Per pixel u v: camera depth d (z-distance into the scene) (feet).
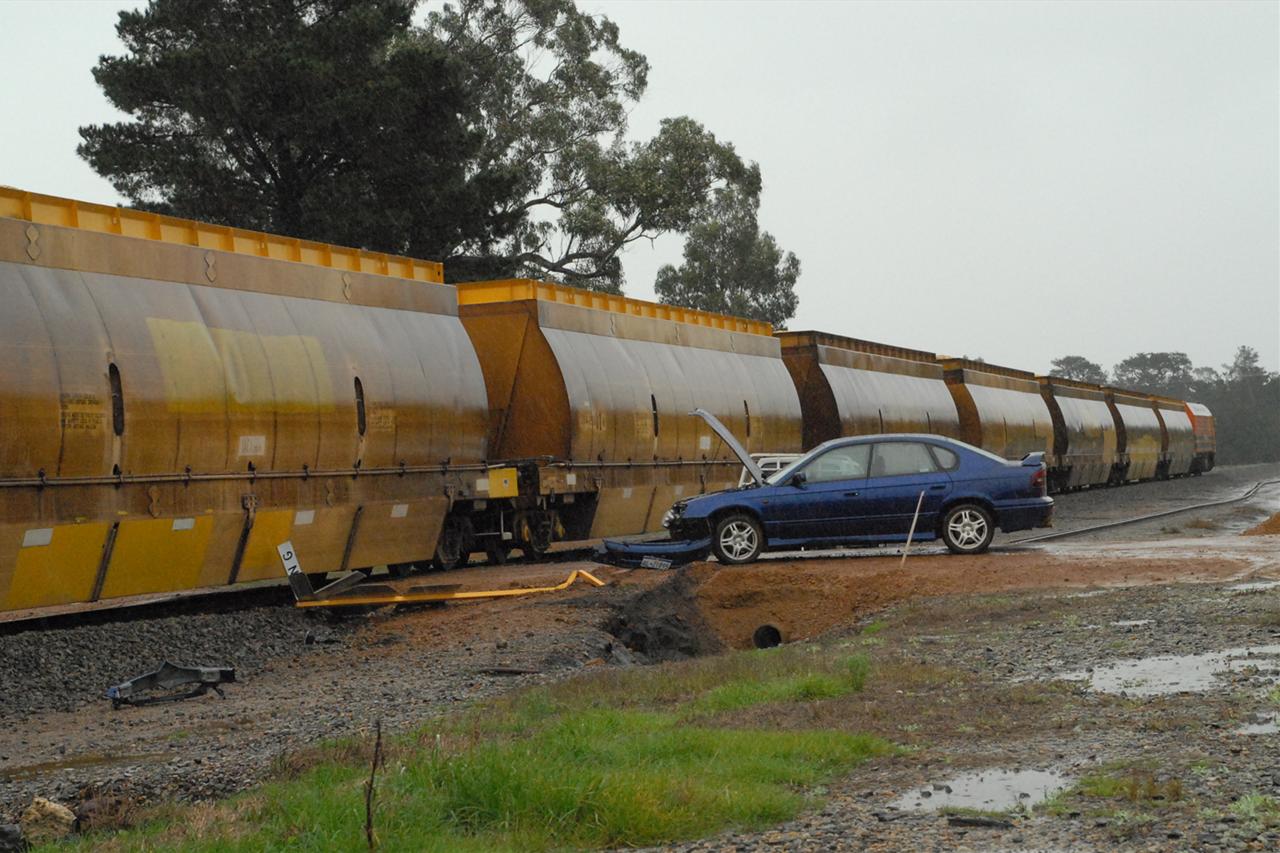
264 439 57.62
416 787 23.52
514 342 80.23
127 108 134.51
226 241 60.29
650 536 88.84
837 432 112.98
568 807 21.85
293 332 60.85
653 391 89.25
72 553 48.67
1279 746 24.35
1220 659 34.63
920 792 23.06
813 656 40.57
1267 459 545.03
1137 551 64.44
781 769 24.59
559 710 33.45
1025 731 27.58
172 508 52.95
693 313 102.06
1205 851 18.47
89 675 44.91
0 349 46.11
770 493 64.85
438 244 141.49
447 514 72.38
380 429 65.21
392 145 134.62
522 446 80.12
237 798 26.08
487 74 192.75
